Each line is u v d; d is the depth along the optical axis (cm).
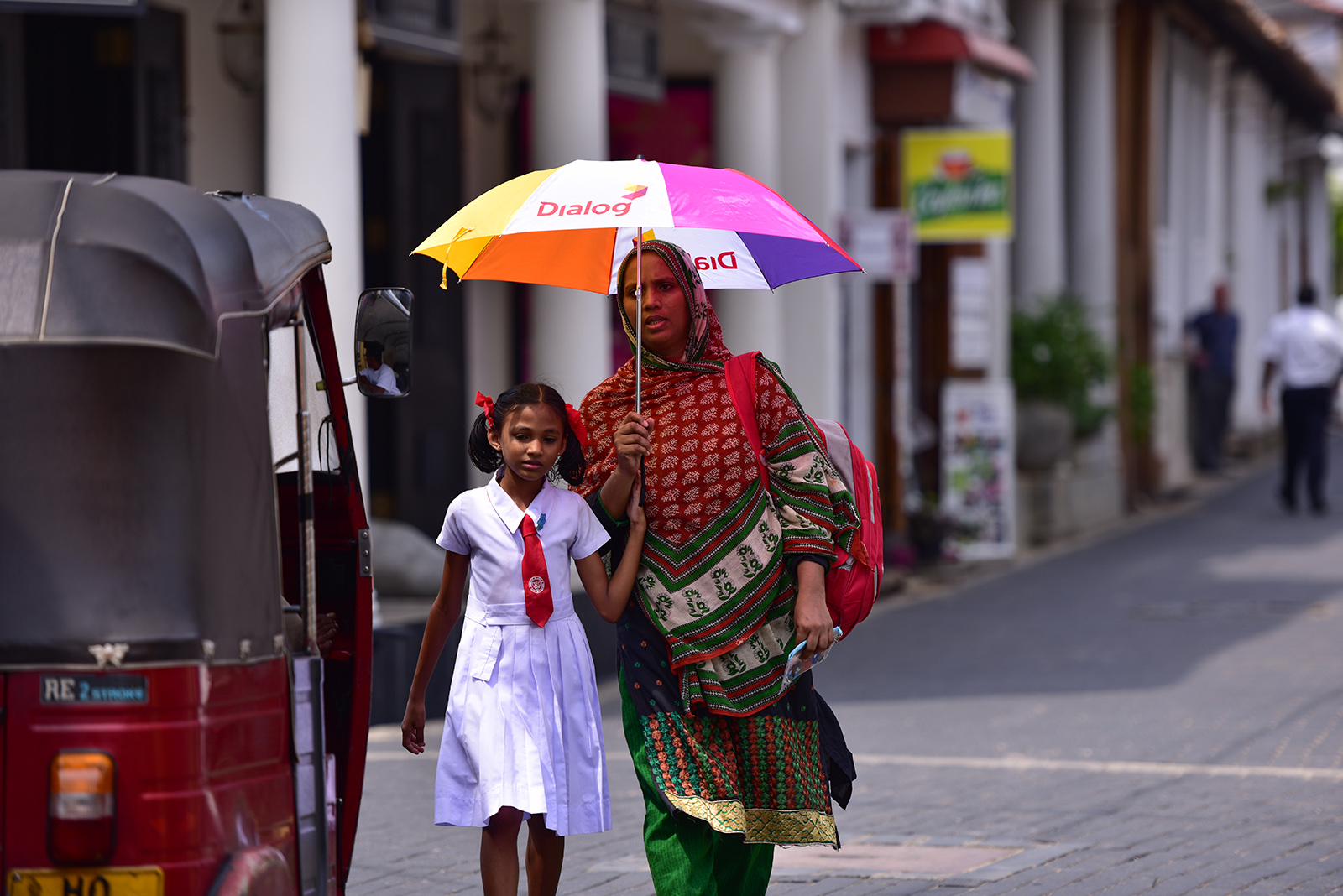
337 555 1479
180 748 1112
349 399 2973
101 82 3266
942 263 5809
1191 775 2502
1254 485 8181
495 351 4381
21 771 1107
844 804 1659
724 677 1511
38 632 1110
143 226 1130
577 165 1540
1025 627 4125
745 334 4300
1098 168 6975
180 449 1125
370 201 4028
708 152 4512
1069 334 6175
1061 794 2392
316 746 1317
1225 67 9738
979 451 5391
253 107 3609
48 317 1111
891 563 5075
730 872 1586
